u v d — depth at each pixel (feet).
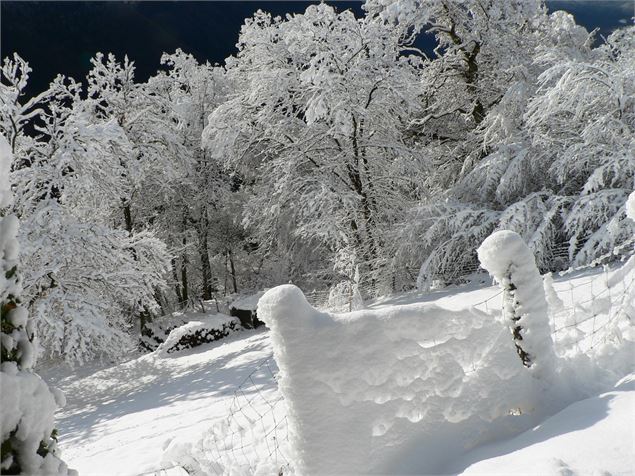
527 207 40.24
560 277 33.63
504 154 43.83
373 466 8.44
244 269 89.45
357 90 51.49
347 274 46.11
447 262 43.86
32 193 47.03
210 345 52.90
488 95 57.72
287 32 53.47
